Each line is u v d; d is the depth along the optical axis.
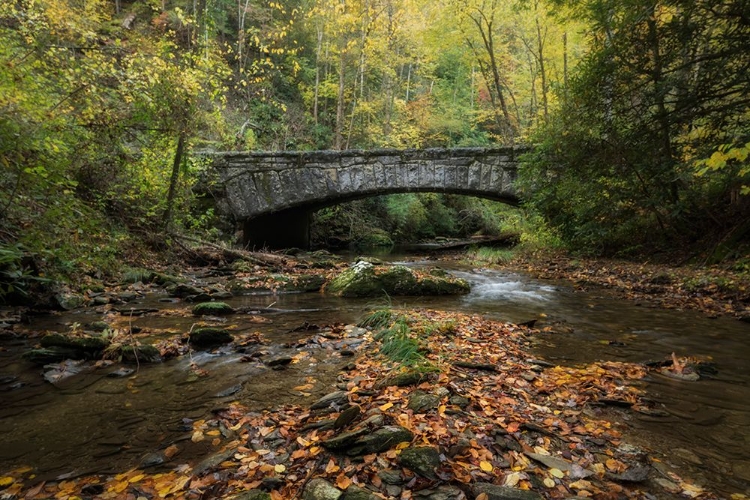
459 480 1.85
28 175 3.65
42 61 5.35
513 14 17.44
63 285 5.94
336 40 22.36
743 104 7.81
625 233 11.75
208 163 13.26
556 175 12.31
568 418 2.56
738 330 4.95
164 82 7.69
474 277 9.99
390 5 20.92
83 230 4.52
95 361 3.65
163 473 2.01
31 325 4.65
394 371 3.21
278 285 7.53
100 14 10.77
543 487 1.87
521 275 10.34
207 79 8.86
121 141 8.04
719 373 3.50
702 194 9.88
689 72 8.98
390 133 24.52
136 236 8.95
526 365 3.52
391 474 1.90
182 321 5.06
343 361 3.65
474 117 31.39
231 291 7.21
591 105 9.75
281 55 24.28
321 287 7.70
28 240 3.98
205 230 12.64
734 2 6.96
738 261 7.92
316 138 22.66
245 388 3.06
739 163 8.07
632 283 8.26
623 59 8.76
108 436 2.40
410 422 2.36
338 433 2.26
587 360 3.82
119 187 8.42
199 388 3.08
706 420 2.62
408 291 7.29
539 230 14.12
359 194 15.24
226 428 2.45
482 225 28.52
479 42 19.89
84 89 5.70
